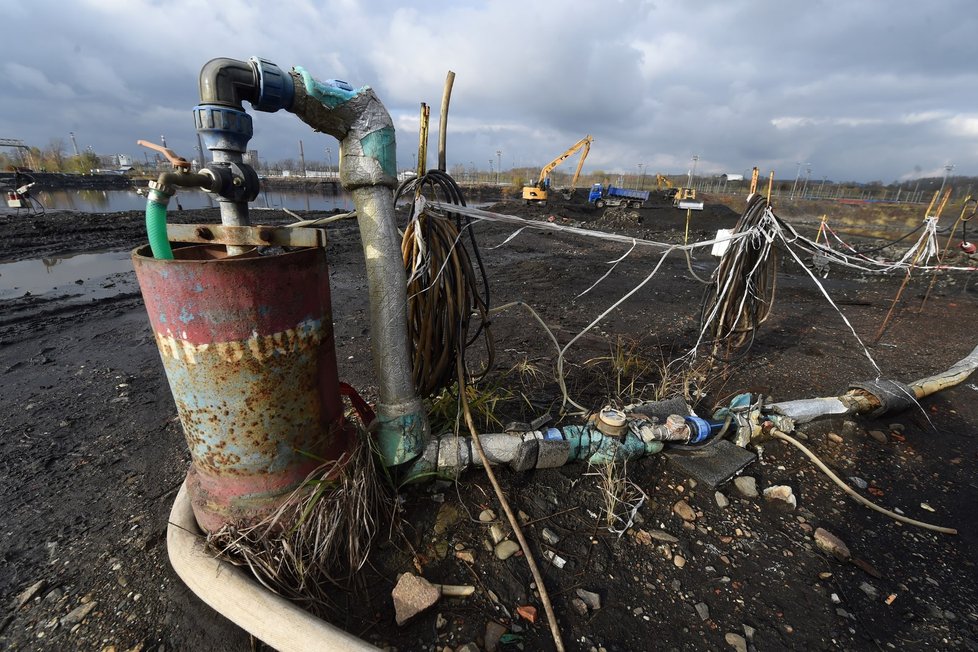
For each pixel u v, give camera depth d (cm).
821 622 176
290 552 168
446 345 232
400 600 167
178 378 155
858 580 196
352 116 172
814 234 1549
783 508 237
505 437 236
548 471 246
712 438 276
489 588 181
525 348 438
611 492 228
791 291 746
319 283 167
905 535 225
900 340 501
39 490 235
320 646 138
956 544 221
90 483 241
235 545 170
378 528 203
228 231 150
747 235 325
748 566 200
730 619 176
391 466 215
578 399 327
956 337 516
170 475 247
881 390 320
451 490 229
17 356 415
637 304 637
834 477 258
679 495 240
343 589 178
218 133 153
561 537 208
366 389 348
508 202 2520
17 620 164
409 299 222
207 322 144
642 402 311
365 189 183
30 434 287
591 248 1226
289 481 179
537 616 172
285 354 160
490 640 161
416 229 211
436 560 192
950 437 313
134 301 610
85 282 708
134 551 194
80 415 311
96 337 466
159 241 141
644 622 173
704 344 444
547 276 825
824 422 314
